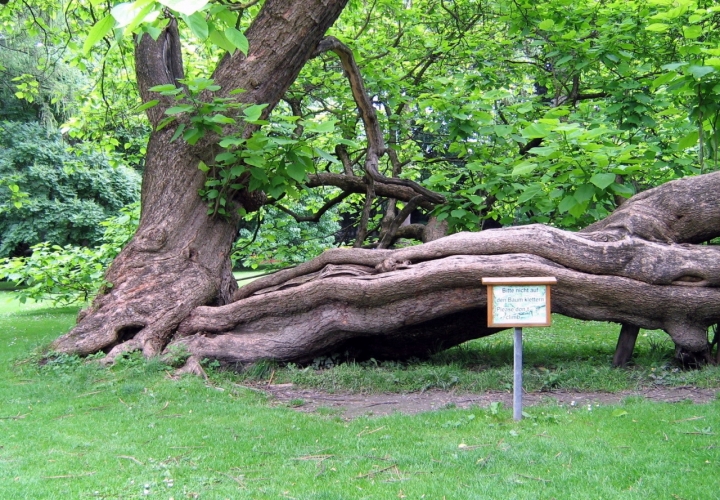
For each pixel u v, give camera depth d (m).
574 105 10.53
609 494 3.77
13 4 12.73
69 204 24.98
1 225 25.44
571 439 4.77
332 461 4.50
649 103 8.77
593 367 7.04
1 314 16.33
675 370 6.87
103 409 5.98
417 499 3.79
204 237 8.52
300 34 8.41
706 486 3.83
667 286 6.74
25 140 24.75
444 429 5.16
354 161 11.87
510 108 9.22
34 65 22.50
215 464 4.47
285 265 12.65
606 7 9.87
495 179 8.89
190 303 8.03
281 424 5.44
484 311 7.66
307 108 12.77
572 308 6.98
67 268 11.37
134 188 26.52
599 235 7.09
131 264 8.16
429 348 8.09
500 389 6.54
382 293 7.22
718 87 6.00
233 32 2.96
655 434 4.82
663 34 9.36
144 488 4.04
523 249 7.05
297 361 7.78
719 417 5.12
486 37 11.84
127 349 7.58
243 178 8.53
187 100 7.89
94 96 13.38
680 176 9.14
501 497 3.77
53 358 7.68
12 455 4.71
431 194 9.54
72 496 3.92
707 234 7.12
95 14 10.66
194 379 6.95
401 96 11.20
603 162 6.86
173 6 2.15
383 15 13.04
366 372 7.24
